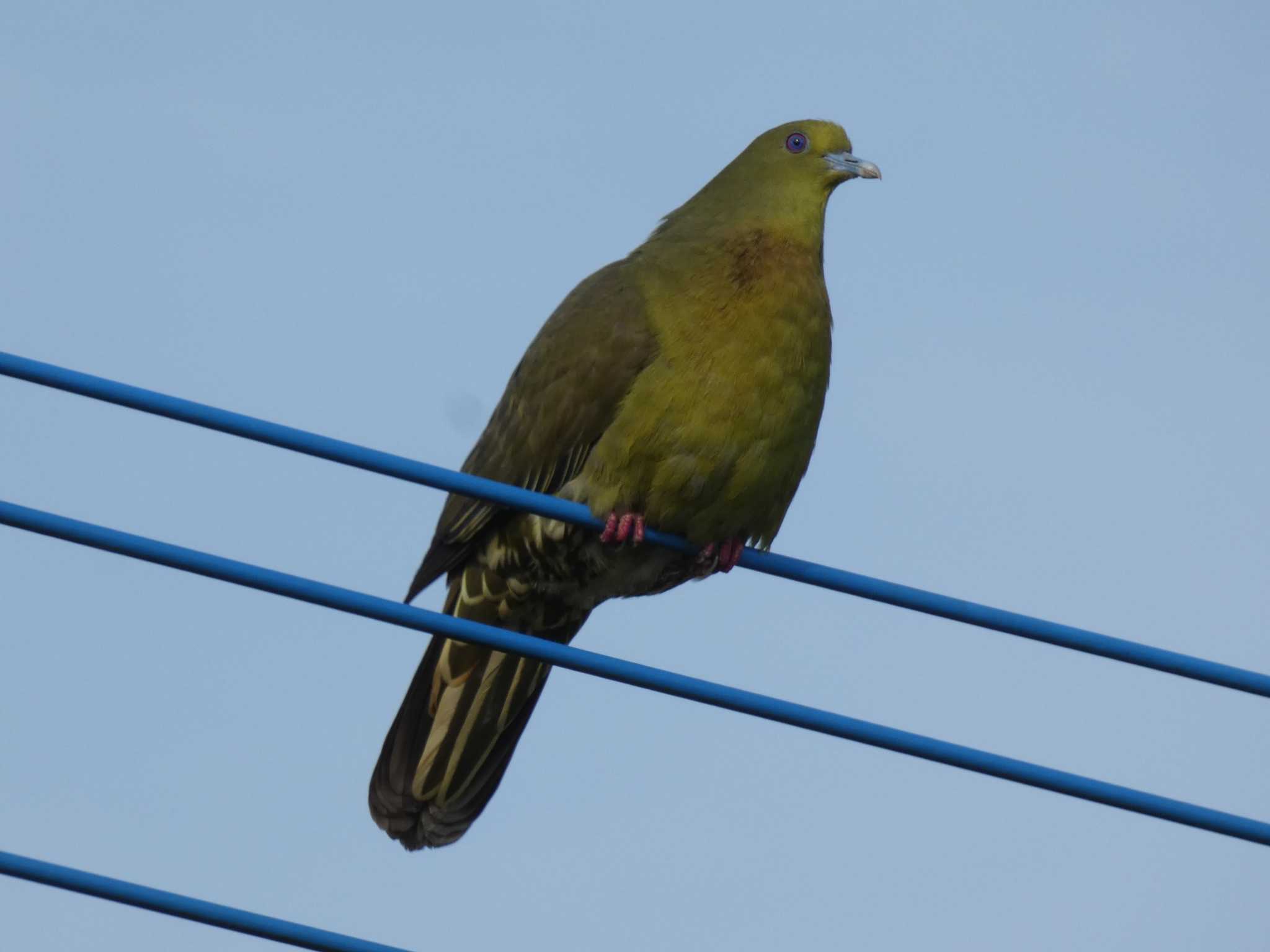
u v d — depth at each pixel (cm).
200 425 905
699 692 930
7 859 836
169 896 850
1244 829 933
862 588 987
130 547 891
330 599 907
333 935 862
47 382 888
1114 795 934
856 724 934
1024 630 971
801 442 1182
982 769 934
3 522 881
